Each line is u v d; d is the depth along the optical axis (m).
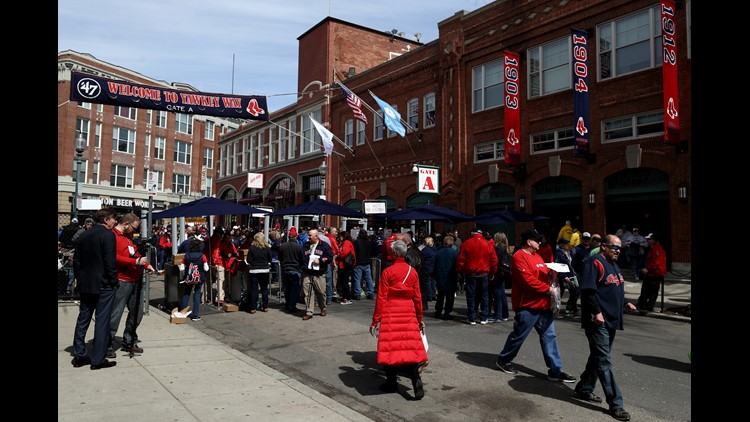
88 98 13.64
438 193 22.48
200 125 55.09
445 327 9.97
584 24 17.89
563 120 18.48
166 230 21.11
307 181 35.44
